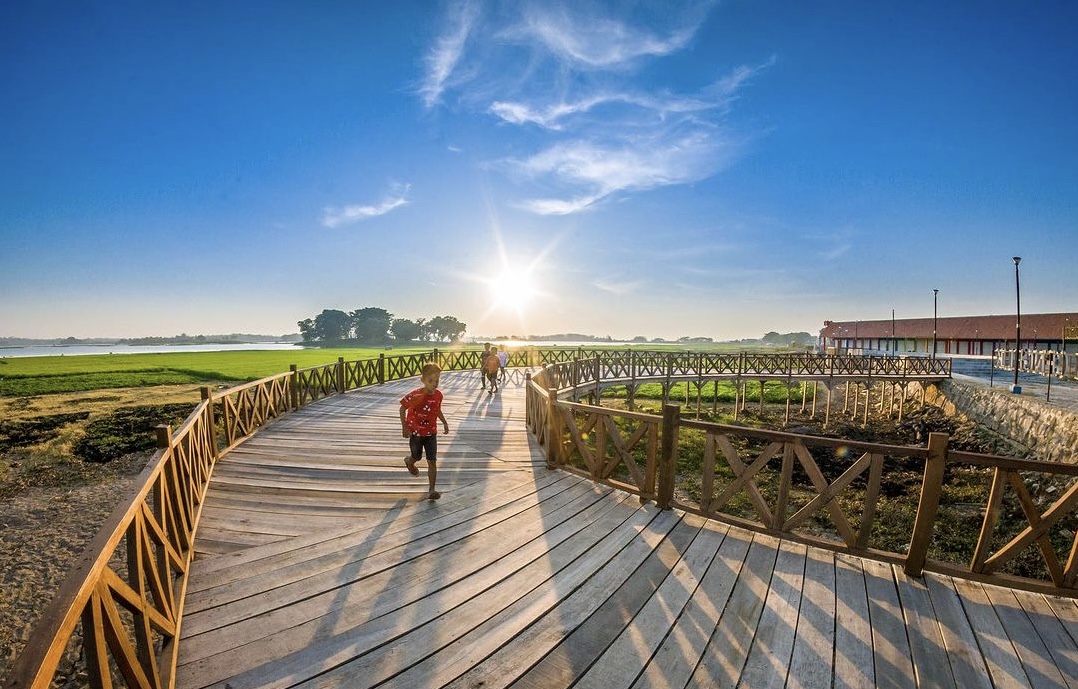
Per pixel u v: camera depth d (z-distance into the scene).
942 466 3.59
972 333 39.28
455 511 5.05
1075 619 3.21
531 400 9.24
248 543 4.32
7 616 4.84
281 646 2.88
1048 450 14.55
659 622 3.13
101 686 1.66
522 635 3.00
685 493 11.09
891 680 2.66
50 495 8.66
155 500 3.19
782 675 2.68
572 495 5.50
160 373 33.28
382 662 2.75
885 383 28.50
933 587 3.56
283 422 10.02
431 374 5.37
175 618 2.98
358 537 4.41
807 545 4.18
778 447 4.36
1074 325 28.52
